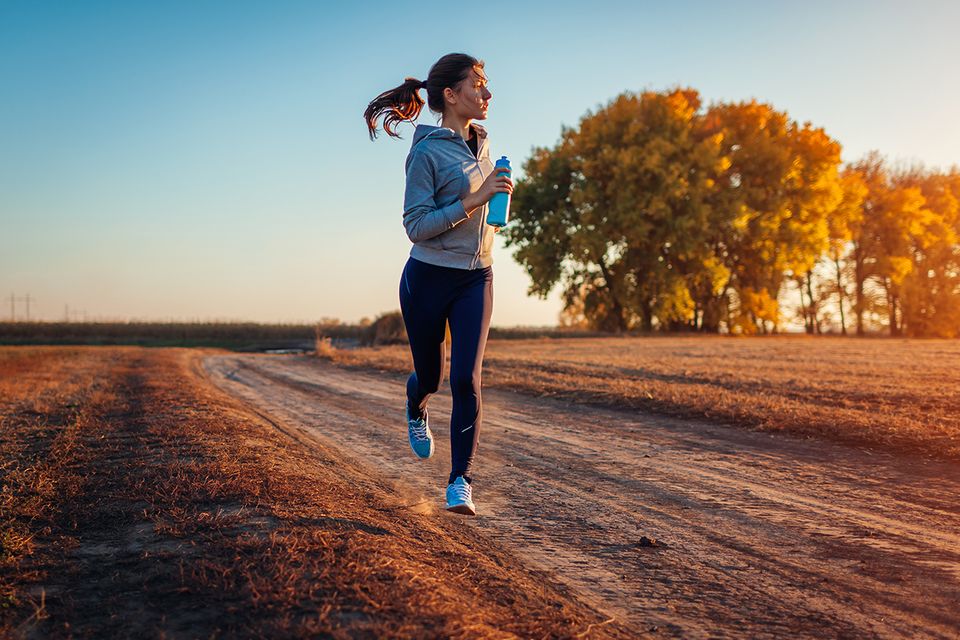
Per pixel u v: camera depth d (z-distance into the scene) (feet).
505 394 37.40
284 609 7.89
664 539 12.93
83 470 16.26
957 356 62.90
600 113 134.41
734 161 138.82
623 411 30.32
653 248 129.80
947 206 178.70
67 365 59.00
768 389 34.96
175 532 10.94
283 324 175.11
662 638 8.63
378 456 20.81
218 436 20.40
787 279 156.56
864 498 16.07
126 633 7.67
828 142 143.95
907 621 9.29
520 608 8.89
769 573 11.13
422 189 10.50
